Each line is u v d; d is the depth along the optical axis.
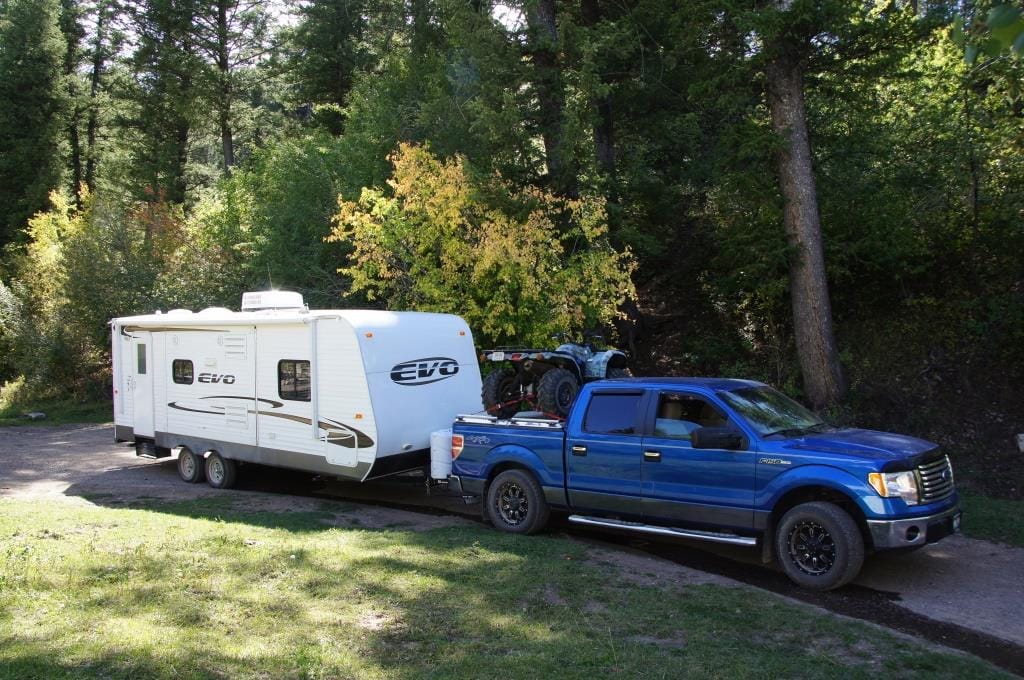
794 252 12.63
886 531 6.02
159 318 12.29
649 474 7.23
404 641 4.98
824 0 11.38
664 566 6.99
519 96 14.78
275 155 22.47
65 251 24.28
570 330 12.95
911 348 13.80
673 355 16.62
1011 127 13.53
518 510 8.23
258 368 10.71
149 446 12.83
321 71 29.83
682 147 16.73
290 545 7.31
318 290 16.84
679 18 13.50
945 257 14.76
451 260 12.78
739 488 6.70
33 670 4.33
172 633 4.96
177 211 27.08
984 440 11.41
